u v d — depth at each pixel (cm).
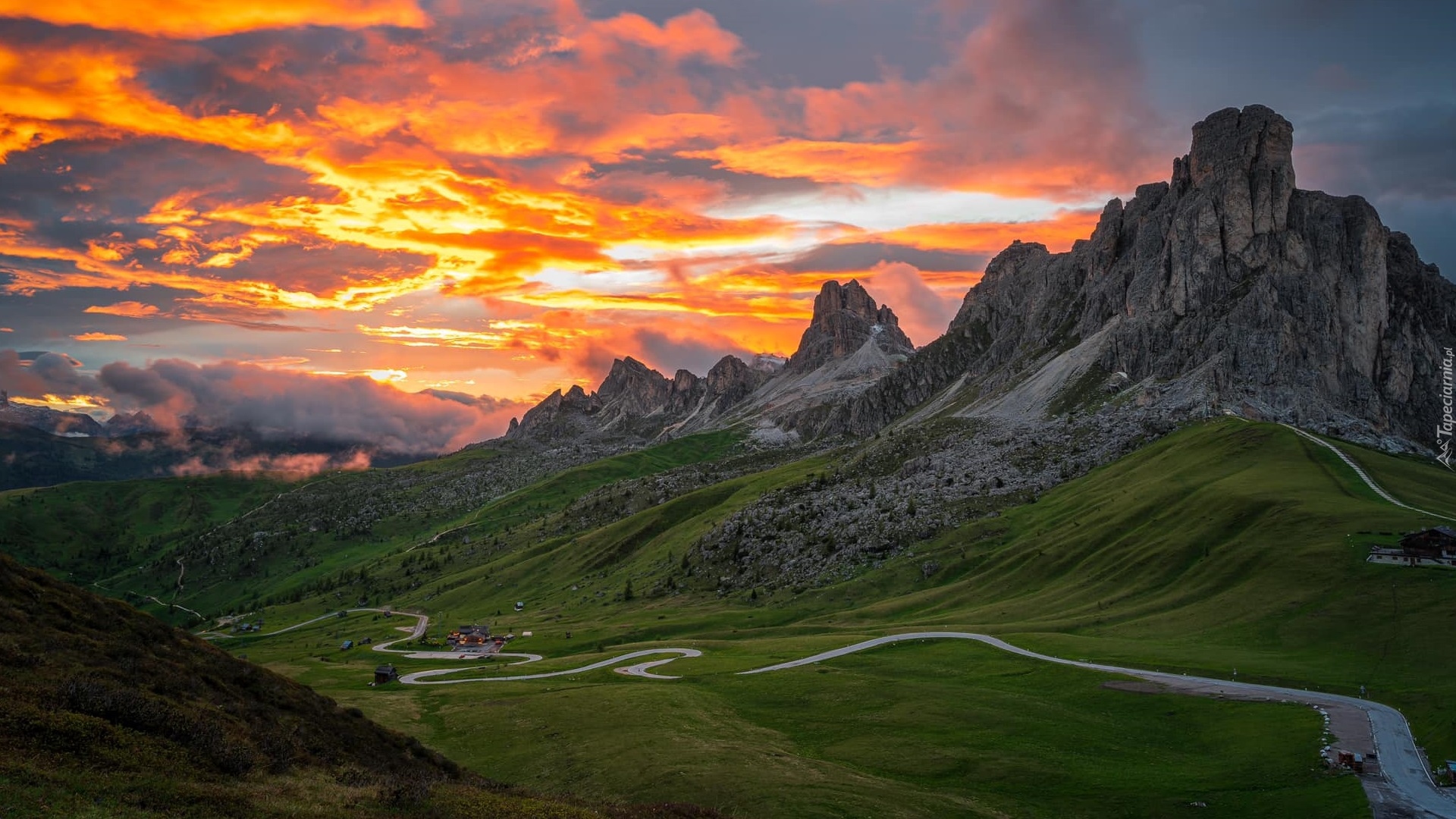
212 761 5488
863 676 15350
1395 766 8919
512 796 7162
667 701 14100
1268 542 18712
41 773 4462
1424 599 14475
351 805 5459
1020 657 15675
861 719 12538
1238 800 8512
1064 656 15425
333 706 8319
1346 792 8250
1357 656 13225
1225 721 11119
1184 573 19212
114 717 5484
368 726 8162
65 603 7369
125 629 7450
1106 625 17562
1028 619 19525
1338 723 10325
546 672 19438
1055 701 13050
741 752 10731
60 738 4922
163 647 7494
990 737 11156
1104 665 14538
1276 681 12550
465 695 16238
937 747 10838
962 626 19500
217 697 6838
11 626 6384
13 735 4772
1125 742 10869
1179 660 14188
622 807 7388
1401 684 11794
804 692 14400
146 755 5153
